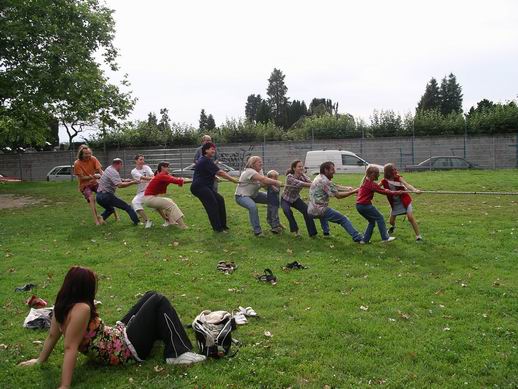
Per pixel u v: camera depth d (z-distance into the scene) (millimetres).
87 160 11883
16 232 11297
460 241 9359
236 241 9797
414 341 4980
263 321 5551
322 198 9719
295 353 4711
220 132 43375
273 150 36500
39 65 21641
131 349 4434
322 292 6590
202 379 4230
